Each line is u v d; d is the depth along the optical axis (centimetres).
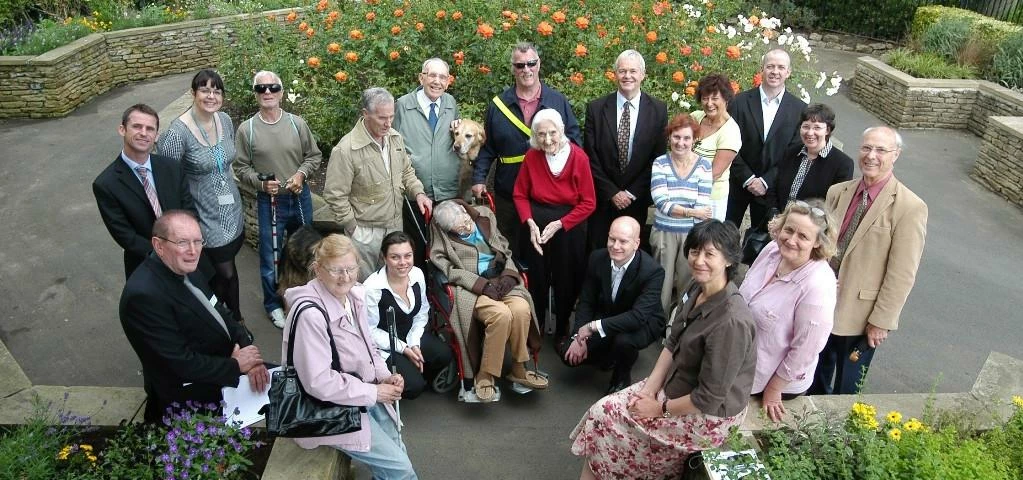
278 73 657
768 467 311
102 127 887
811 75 682
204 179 450
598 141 502
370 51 606
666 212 467
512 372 446
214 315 340
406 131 500
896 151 360
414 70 614
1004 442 338
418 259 506
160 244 311
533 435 423
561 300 495
